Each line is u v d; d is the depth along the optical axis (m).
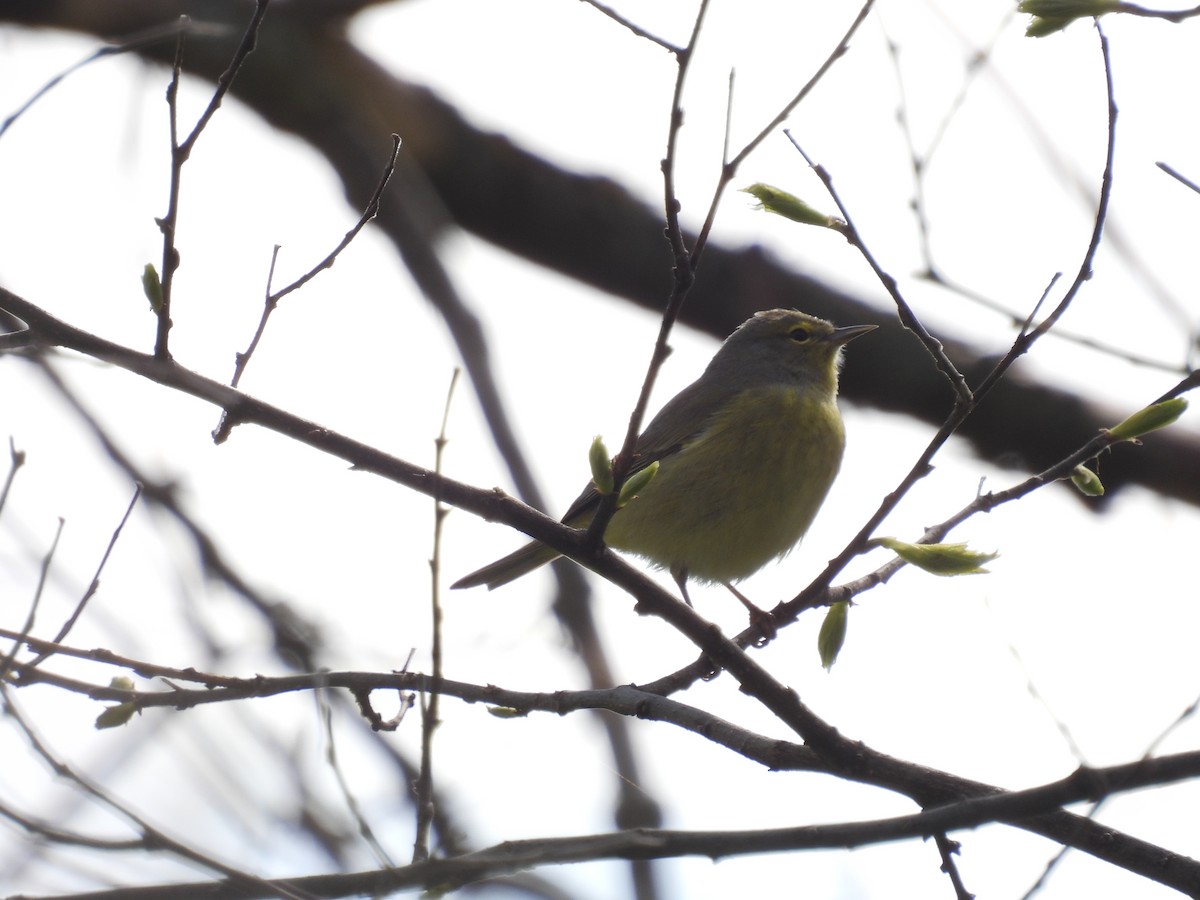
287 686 8.48
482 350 14.79
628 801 11.38
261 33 16.64
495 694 8.86
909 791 7.91
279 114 16.62
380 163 16.39
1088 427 17.16
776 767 8.17
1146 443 16.92
